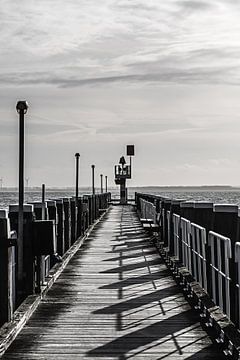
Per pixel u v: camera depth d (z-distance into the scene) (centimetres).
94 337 662
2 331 636
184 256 1001
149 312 787
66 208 1397
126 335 670
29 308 752
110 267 1211
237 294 589
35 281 865
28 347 625
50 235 838
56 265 1124
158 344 633
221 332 616
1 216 693
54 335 671
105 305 834
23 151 834
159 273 1129
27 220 838
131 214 3406
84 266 1226
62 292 933
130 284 1007
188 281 859
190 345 629
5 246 667
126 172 5409
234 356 551
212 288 730
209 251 789
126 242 1727
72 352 607
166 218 1400
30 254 838
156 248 1559
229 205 714
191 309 804
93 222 2477
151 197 2556
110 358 586
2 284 671
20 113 848
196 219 855
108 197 5378
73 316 764
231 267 660
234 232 697
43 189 966
